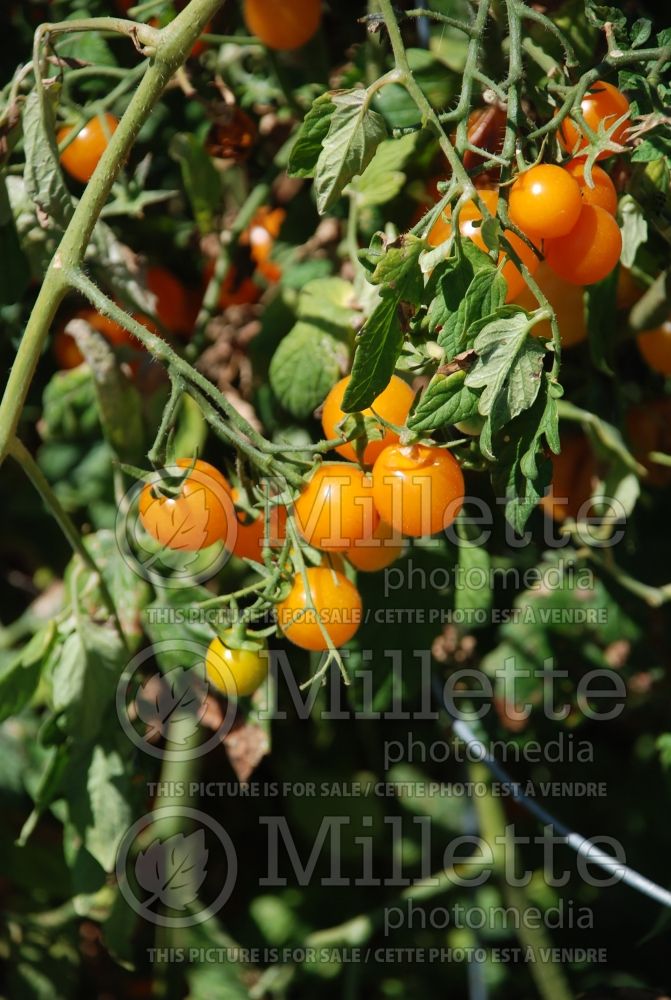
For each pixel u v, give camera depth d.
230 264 0.90
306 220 0.90
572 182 0.70
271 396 0.87
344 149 0.72
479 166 0.71
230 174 0.92
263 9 0.83
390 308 0.69
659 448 0.89
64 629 0.84
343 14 0.89
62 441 0.92
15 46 0.92
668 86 0.74
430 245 0.71
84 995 1.02
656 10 0.90
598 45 0.81
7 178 0.85
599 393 0.88
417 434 0.71
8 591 1.01
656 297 0.82
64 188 0.79
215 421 0.72
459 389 0.70
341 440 0.72
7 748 0.96
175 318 0.93
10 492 0.96
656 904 1.03
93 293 0.73
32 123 0.78
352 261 0.85
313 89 0.87
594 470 0.85
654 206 0.78
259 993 0.97
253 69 0.90
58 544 0.98
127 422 0.86
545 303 0.70
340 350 0.82
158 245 0.94
